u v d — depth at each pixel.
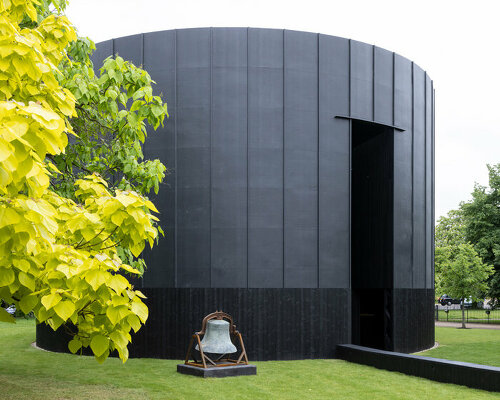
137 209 4.75
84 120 9.79
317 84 16.50
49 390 10.41
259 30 16.17
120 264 4.67
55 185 9.48
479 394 10.65
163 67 16.23
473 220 42.91
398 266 18.00
